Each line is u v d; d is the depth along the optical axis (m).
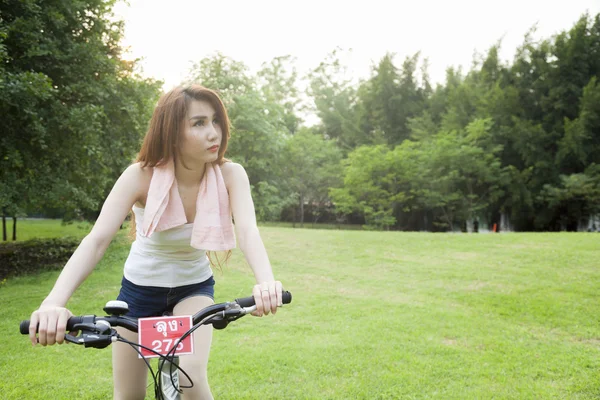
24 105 8.77
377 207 30.70
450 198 29.25
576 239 13.50
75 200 11.30
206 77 28.00
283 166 31.91
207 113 2.03
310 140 32.75
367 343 5.48
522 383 4.35
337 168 33.69
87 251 1.82
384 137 38.16
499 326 6.31
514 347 5.41
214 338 5.71
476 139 30.09
